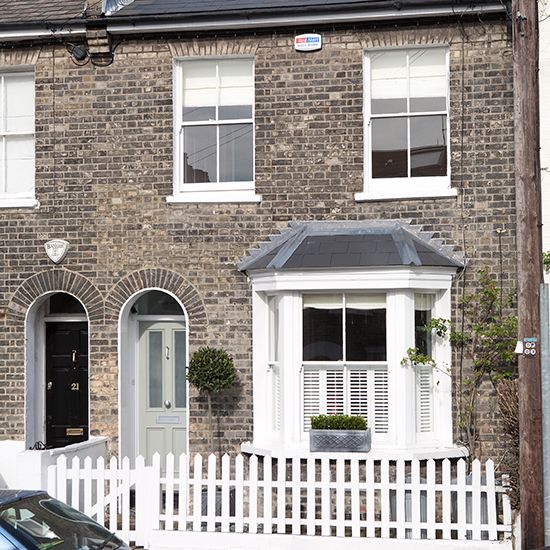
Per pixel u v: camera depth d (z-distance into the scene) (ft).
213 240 45.34
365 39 44.73
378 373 42.45
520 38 34.42
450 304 43.11
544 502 33.65
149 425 48.26
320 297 42.98
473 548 35.65
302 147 44.98
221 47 45.78
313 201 44.78
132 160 46.16
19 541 23.43
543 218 42.24
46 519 25.16
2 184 47.98
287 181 44.98
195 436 44.88
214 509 37.96
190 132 46.62
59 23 45.91
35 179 46.85
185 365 48.21
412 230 43.86
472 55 44.01
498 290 42.70
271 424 44.42
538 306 33.86
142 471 38.32
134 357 48.26
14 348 46.70
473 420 42.83
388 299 42.24
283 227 44.96
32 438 47.29
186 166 46.52
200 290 45.29
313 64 45.09
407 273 41.55
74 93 46.73
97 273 46.11
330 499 38.45
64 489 38.45
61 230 46.44
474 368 42.86
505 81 43.75
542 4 42.86
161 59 46.24
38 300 46.91
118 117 46.39
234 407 44.68
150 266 45.73
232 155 46.29
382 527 36.65
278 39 45.34
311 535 37.04
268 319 44.73
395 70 45.16
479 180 43.62
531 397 33.71
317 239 43.60
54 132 46.75
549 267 41.63
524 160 34.14
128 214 46.01
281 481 37.60
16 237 46.80
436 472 41.88
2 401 46.73
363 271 41.81
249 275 44.73
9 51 47.26
